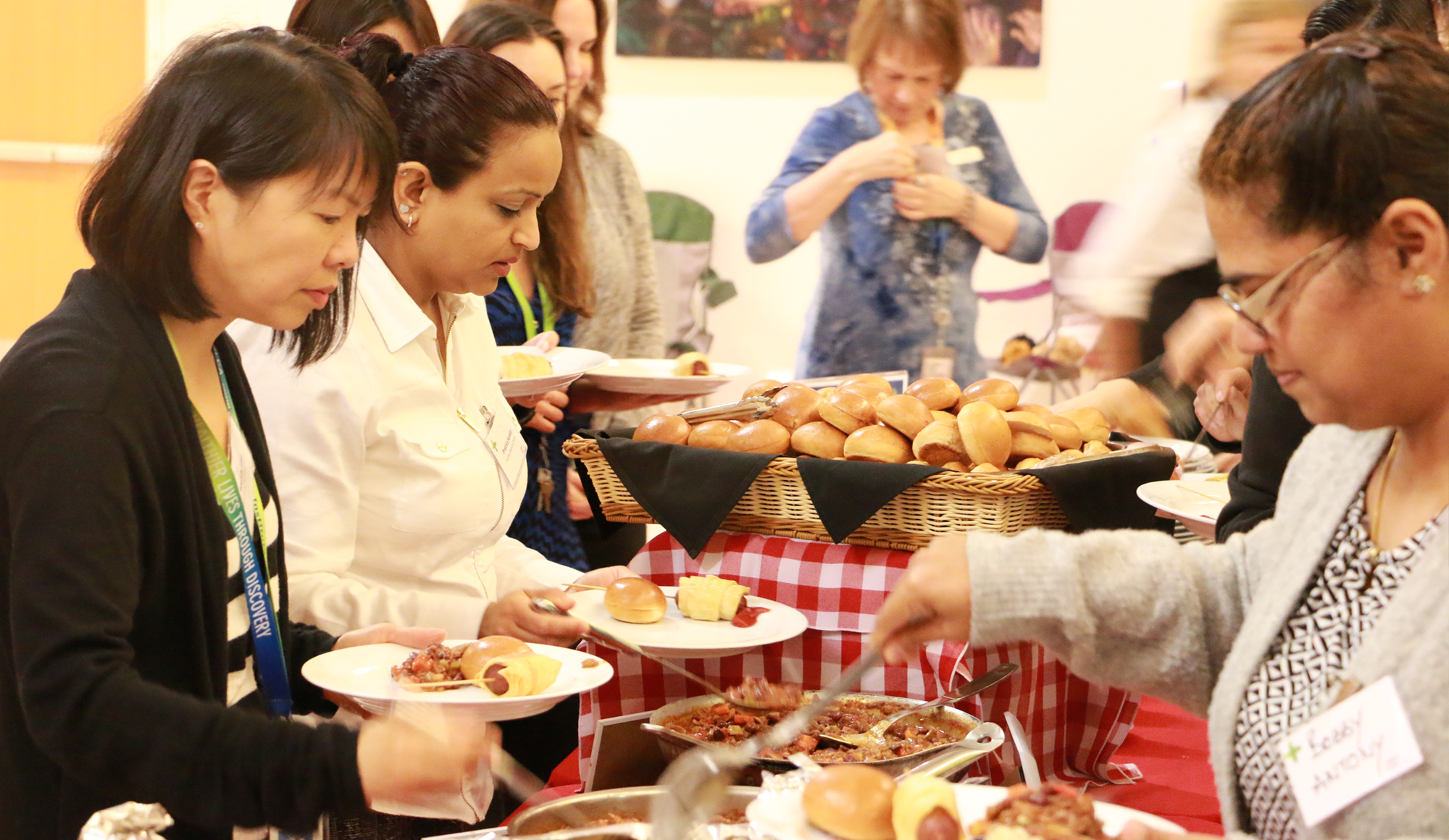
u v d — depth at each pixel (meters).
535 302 2.70
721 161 4.06
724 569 1.64
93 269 1.08
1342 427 0.90
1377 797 0.75
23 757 1.03
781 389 1.78
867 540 1.55
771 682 1.51
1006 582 0.97
